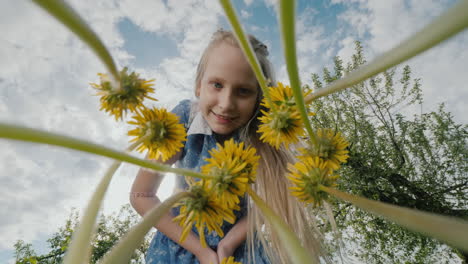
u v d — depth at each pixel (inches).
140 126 13.8
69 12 4.6
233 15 8.2
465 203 221.9
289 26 6.7
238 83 33.1
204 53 43.0
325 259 30.9
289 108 13.5
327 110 267.7
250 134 39.0
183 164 46.0
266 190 35.7
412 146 262.8
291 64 7.8
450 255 231.3
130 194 43.6
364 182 227.8
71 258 6.5
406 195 214.7
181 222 12.4
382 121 257.4
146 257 49.0
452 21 3.8
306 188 11.9
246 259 40.8
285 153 38.4
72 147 5.7
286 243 8.3
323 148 12.3
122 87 12.5
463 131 255.4
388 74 257.9
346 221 246.5
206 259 38.6
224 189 11.4
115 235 213.0
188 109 51.0
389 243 250.4
